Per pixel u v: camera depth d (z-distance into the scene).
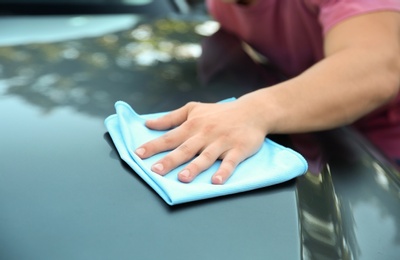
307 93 1.25
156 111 1.29
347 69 1.28
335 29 1.41
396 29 1.39
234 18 1.95
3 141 1.13
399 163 1.78
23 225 0.90
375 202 1.14
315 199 1.06
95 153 1.11
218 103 1.23
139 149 1.08
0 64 1.51
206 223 0.93
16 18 1.94
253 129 1.16
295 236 0.92
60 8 2.06
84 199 0.97
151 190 1.00
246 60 1.67
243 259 0.86
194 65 1.58
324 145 1.29
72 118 1.23
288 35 1.81
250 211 0.97
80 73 1.47
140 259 0.84
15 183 1.00
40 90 1.36
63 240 0.87
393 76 1.32
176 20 2.02
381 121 1.79
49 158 1.08
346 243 1.00
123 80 1.44
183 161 1.06
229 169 1.04
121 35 1.80
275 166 1.08
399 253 1.03
